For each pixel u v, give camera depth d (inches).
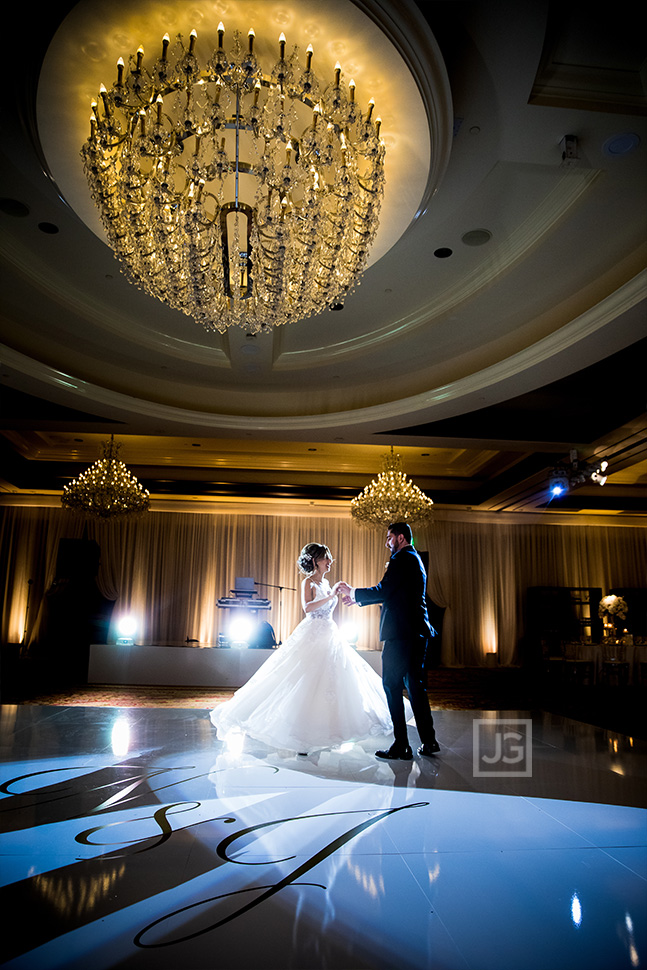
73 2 119.2
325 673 179.2
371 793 137.6
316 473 537.0
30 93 136.9
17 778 147.6
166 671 388.2
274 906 85.3
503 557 614.2
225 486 532.4
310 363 281.7
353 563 600.7
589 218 179.8
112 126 137.5
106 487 427.2
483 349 261.6
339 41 131.6
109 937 76.5
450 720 245.4
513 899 88.8
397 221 183.0
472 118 141.7
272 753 175.9
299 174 152.0
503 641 598.2
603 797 137.7
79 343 264.2
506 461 476.7
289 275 170.1
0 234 199.2
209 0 123.0
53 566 571.2
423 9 115.4
